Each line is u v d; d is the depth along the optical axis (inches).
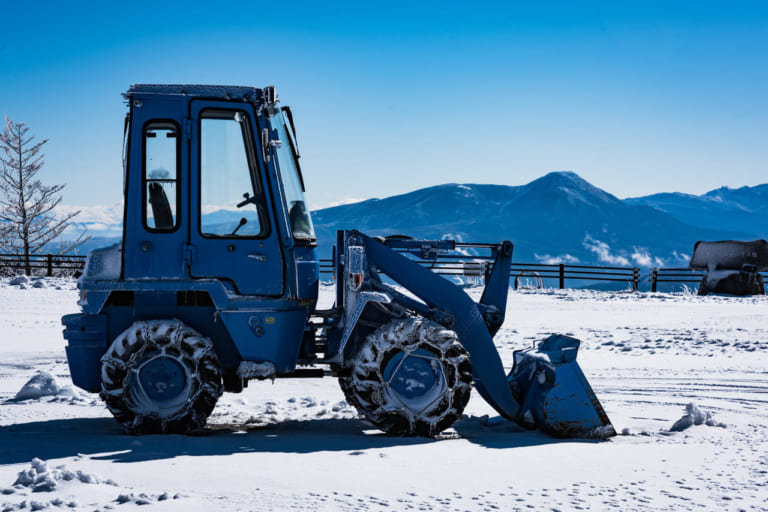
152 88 263.6
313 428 285.7
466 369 265.1
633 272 1243.2
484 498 177.8
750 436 263.6
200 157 264.7
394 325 266.1
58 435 258.1
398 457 223.8
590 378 418.9
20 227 1841.8
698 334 617.0
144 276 261.4
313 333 287.1
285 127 289.1
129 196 261.4
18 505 162.6
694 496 181.3
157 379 255.9
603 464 215.9
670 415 311.4
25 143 1828.2
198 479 190.7
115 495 173.3
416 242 303.4
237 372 266.1
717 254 1167.0
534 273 1214.3
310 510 164.2
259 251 265.9
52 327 665.0
